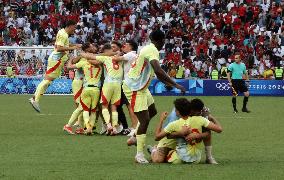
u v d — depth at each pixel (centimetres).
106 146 1752
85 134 2064
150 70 1450
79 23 5469
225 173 1288
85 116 2052
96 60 2044
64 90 4356
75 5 5666
